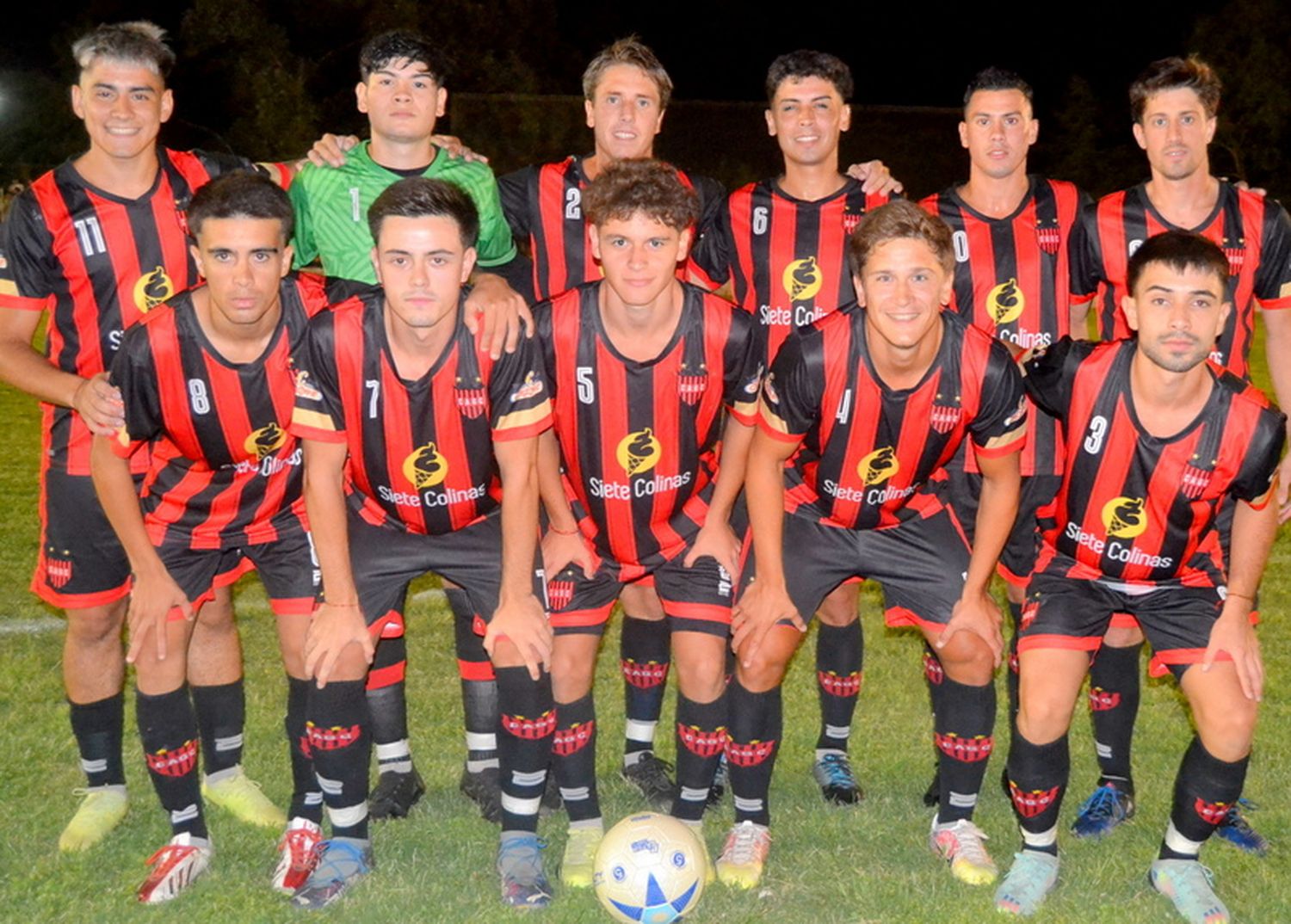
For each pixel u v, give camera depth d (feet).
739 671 11.28
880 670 16.26
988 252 12.96
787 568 11.62
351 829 11.21
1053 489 12.48
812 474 11.47
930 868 11.48
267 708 14.92
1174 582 11.05
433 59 12.34
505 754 11.12
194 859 11.15
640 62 13.19
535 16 85.81
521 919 10.61
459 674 16.28
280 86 70.49
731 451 11.37
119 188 11.94
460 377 10.58
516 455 10.77
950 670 11.34
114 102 11.51
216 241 10.26
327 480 10.76
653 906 10.28
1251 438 10.33
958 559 11.51
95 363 12.16
